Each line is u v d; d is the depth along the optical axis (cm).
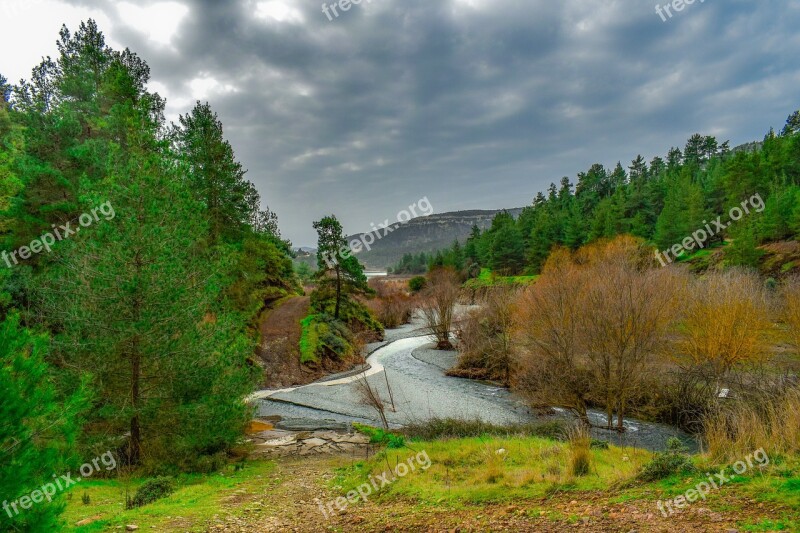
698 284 2880
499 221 11669
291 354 3841
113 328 1324
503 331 3391
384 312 7025
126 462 1404
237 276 3588
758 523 502
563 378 2212
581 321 2255
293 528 789
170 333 1395
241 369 1706
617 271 2555
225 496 1046
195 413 1413
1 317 1564
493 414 2542
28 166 2142
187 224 1509
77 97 2939
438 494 926
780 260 4588
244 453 1761
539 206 12306
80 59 3089
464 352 3912
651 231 7575
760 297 2789
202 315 1528
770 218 5375
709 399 2084
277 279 5597
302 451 1808
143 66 3631
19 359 569
